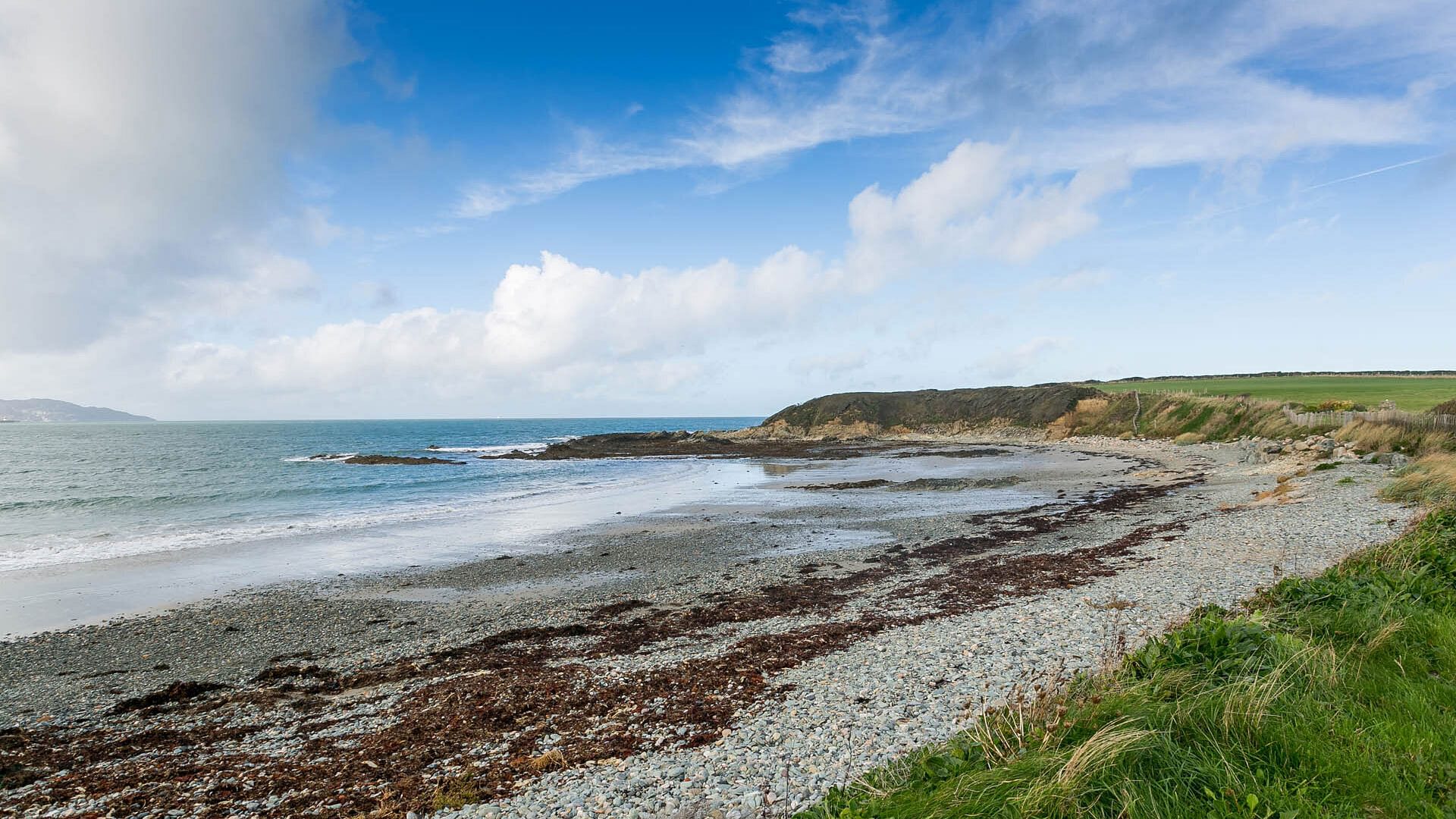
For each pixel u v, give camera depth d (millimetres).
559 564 22781
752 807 6527
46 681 13281
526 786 7539
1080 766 5352
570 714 9883
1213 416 61000
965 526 27641
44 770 9070
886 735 7973
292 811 7461
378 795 7664
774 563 22078
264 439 129500
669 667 11922
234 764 9000
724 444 90438
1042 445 73062
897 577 19312
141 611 17828
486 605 18094
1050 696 7434
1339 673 6934
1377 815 4730
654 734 8844
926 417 100188
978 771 5953
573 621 16469
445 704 10672
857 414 104500
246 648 15000
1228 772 5258
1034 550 22078
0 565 23094
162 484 47688
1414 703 6164
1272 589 11156
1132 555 19062
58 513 34594
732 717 9227
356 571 22141
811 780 6945
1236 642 7551
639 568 21984
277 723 10609
